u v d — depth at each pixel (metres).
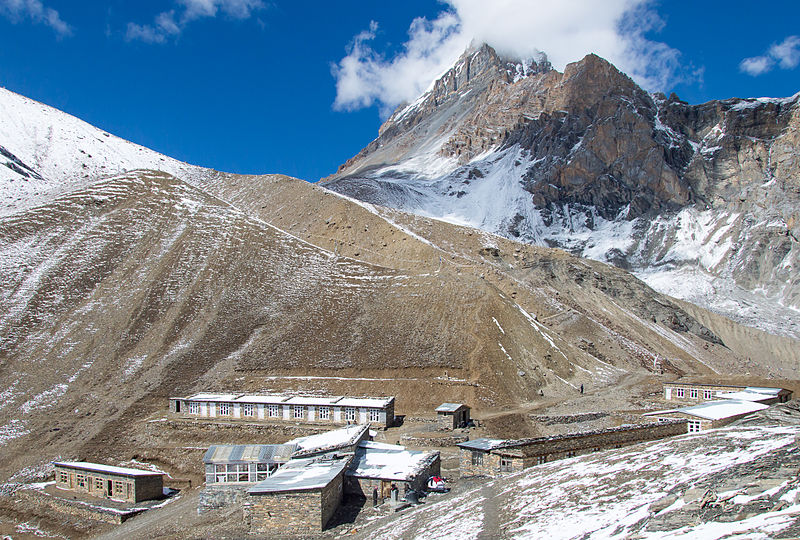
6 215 125.81
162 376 84.69
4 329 90.38
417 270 135.38
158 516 49.47
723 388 76.06
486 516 28.39
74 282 106.06
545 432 67.88
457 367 84.50
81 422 73.75
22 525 53.47
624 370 105.81
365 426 58.03
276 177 199.88
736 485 20.97
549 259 166.38
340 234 156.88
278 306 104.88
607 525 21.64
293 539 35.75
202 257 118.75
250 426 70.12
